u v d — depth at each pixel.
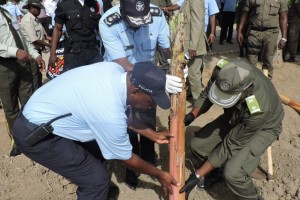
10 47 3.49
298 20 6.91
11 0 6.29
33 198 3.28
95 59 4.08
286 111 4.88
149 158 3.49
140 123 2.87
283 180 3.41
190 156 3.86
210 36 5.71
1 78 3.70
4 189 3.38
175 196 2.84
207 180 3.39
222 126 3.26
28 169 3.67
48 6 7.09
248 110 2.70
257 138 2.91
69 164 2.38
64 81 2.21
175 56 2.52
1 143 4.33
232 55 8.05
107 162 3.78
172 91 2.33
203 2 4.46
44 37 5.76
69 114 2.19
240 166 2.80
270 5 5.10
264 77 2.84
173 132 2.70
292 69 6.85
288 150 3.96
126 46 2.98
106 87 2.07
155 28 3.02
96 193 2.50
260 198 3.07
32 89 4.07
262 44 5.42
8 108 3.90
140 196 3.33
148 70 1.98
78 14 3.84
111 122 2.05
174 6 5.30
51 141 2.31
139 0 2.63
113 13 2.90
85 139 2.37
